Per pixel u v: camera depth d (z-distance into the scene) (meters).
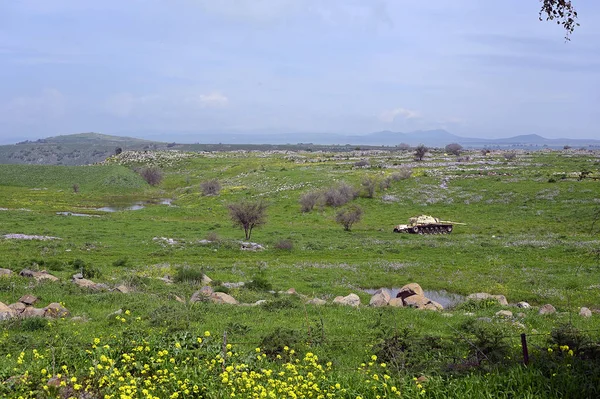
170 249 45.66
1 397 9.54
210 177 123.38
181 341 12.50
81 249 44.25
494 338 12.30
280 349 13.52
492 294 29.06
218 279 32.50
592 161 110.12
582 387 9.14
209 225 64.88
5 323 17.39
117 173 121.06
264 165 129.00
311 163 129.38
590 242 47.00
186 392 9.48
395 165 115.06
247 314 20.52
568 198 73.00
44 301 22.45
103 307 21.89
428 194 83.19
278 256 44.69
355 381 10.15
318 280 33.78
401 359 11.85
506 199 76.69
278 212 78.50
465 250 45.81
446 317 20.47
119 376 10.10
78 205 88.75
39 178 118.44
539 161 114.00
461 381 9.80
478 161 117.75
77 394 9.80
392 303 24.44
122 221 65.25
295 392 9.44
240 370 10.80
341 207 79.06
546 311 22.45
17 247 42.62
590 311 22.66
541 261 39.38
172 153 172.38
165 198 105.06
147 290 26.58
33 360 12.05
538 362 10.66
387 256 44.44
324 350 14.12
